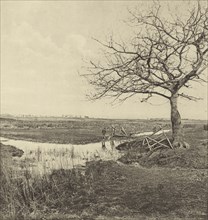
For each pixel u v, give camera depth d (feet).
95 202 47.19
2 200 49.26
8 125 247.91
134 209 44.29
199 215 41.65
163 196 47.91
